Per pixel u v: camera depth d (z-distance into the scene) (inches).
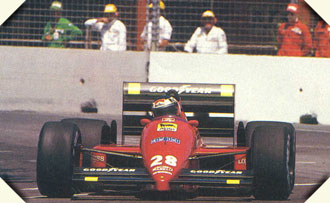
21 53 2119.8
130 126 1251.2
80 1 2295.8
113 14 2139.5
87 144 1159.0
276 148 975.6
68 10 2164.1
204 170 984.3
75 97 2108.8
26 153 1540.4
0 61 2117.4
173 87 1252.5
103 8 2329.0
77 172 1000.2
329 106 2084.2
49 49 2114.9
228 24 2242.9
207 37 2126.0
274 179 976.3
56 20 2210.9
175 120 1079.0
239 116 2080.5
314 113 2087.8
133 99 1252.5
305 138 1854.1
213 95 1245.1
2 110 2116.1
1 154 1517.0
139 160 1171.9
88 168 1005.8
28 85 2114.9
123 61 2094.0
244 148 1103.0
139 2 2170.3
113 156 1152.2
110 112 2095.2
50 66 2114.9
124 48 2146.9
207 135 1243.8
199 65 2085.4
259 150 978.1
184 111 1245.1
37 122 1942.7
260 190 1008.2
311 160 1541.6
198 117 1243.8
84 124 1175.0
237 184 970.7
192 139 1051.9
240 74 2086.6
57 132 995.9
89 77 2102.6
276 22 2237.9
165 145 1008.9
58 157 983.6
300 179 1311.5
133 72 2092.8
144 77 2087.8
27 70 2117.4
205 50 2130.9
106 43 2140.7
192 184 966.4
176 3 2250.2
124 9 2187.5
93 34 2309.3
